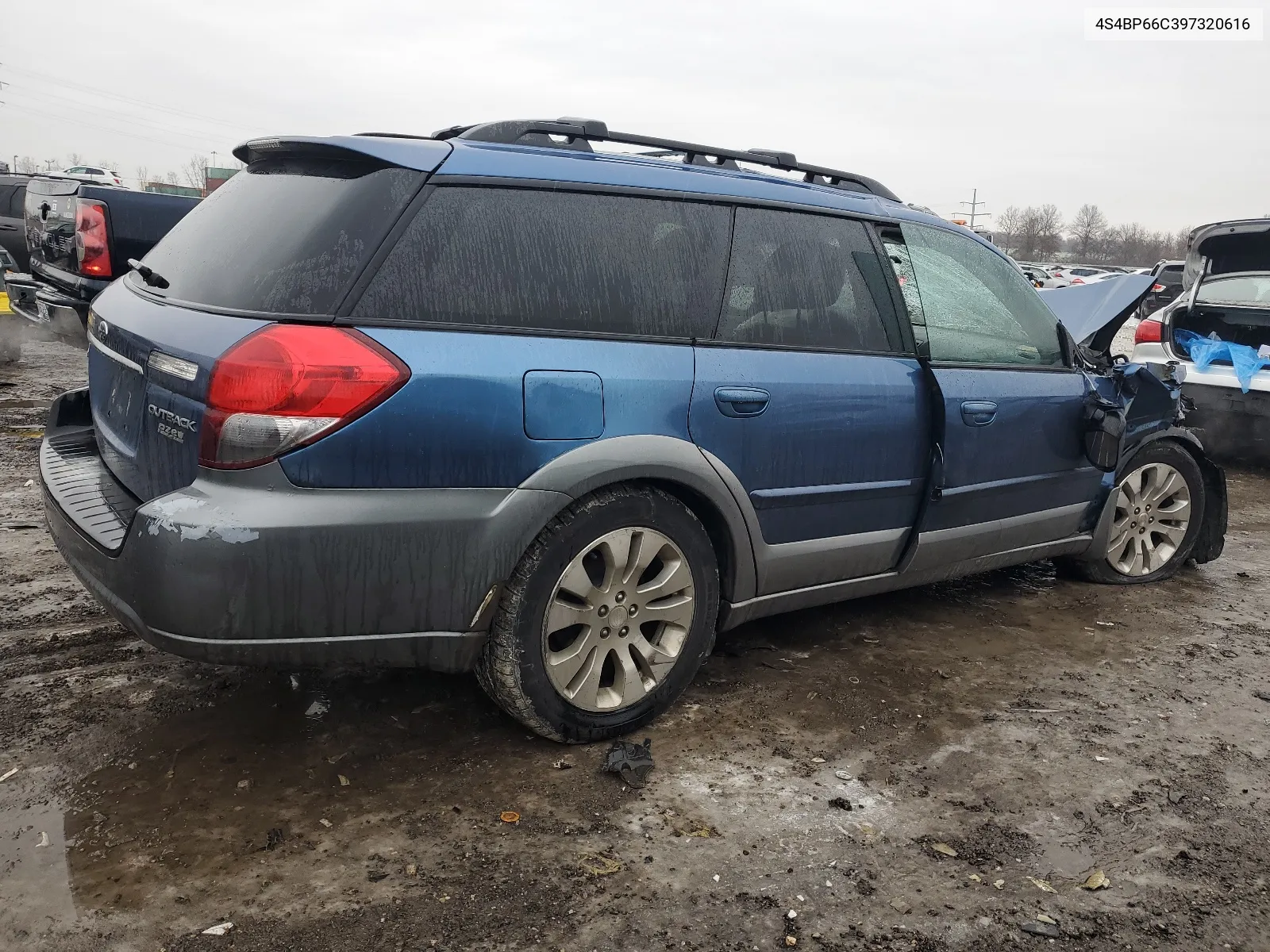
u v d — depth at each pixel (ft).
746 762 9.24
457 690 10.34
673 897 7.25
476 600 8.25
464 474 8.00
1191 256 26.91
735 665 11.48
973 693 11.07
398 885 7.21
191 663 10.62
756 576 10.28
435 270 8.13
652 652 9.53
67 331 26.50
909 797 8.81
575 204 9.07
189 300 8.47
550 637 9.04
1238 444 24.35
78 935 6.52
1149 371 14.48
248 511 7.29
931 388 11.36
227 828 7.76
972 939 6.98
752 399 9.74
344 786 8.46
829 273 10.86
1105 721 10.54
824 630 12.79
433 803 8.28
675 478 9.18
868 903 7.32
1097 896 7.55
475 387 7.97
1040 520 13.39
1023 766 9.46
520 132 9.32
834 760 9.38
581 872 7.48
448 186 8.38
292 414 7.30
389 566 7.78
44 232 27.12
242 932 6.63
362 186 8.16
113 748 8.85
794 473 10.26
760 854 7.83
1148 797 9.02
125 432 8.79
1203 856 8.14
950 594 14.55
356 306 7.72
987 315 12.64
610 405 8.75
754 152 11.16
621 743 9.37
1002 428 12.34
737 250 10.09
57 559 13.75
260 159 9.58
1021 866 7.88
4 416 23.35
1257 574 16.56
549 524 8.58
